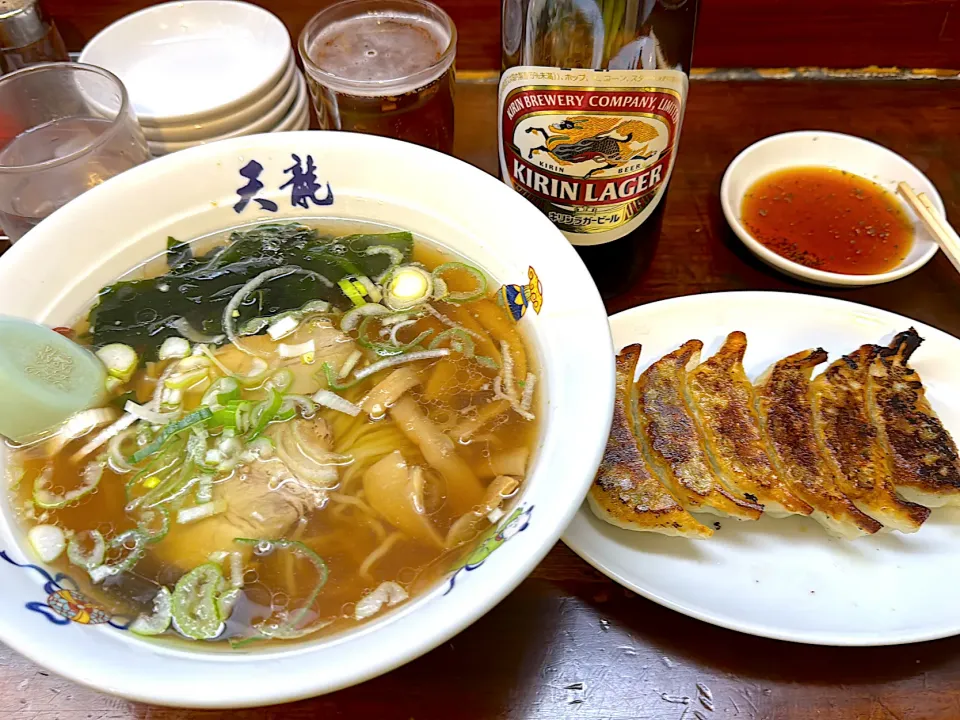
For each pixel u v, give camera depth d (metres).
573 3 0.25
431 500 0.21
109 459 0.22
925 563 0.23
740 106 0.38
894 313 0.30
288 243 0.27
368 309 0.25
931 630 0.21
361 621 0.19
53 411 0.22
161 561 0.20
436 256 0.26
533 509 0.18
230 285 0.26
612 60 0.26
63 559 0.20
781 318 0.29
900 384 0.26
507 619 0.22
